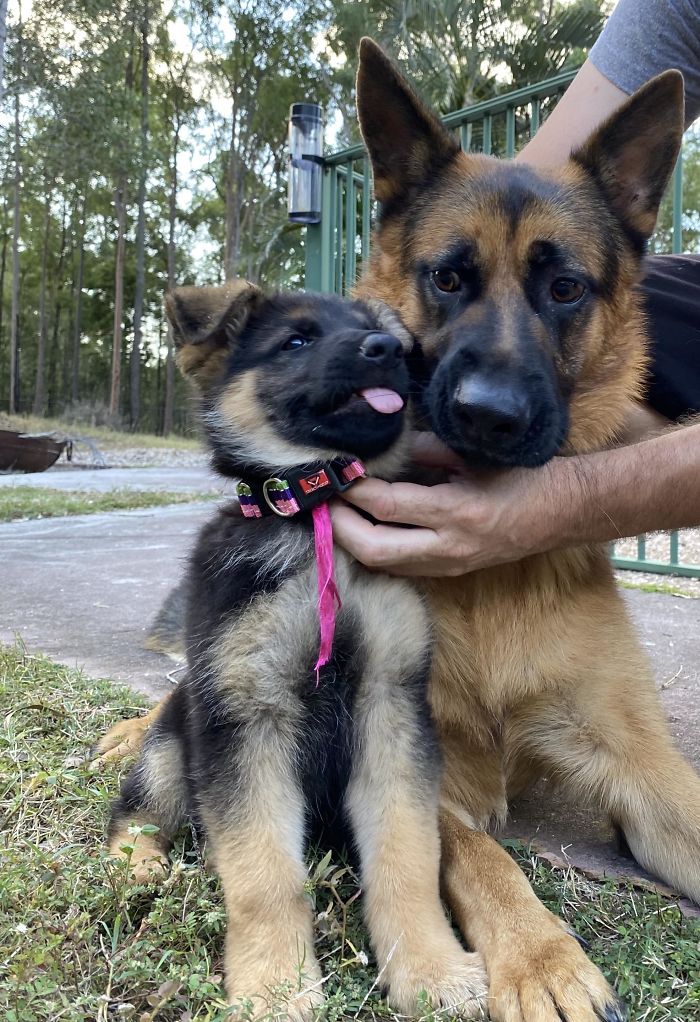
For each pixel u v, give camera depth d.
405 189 0.61
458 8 3.77
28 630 0.99
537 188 0.56
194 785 0.45
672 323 0.68
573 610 0.51
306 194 1.50
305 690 0.46
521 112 1.76
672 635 0.97
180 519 2.11
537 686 0.51
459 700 0.51
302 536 0.49
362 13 4.93
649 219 0.60
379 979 0.36
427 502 0.48
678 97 0.58
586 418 0.58
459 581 0.52
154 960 0.36
